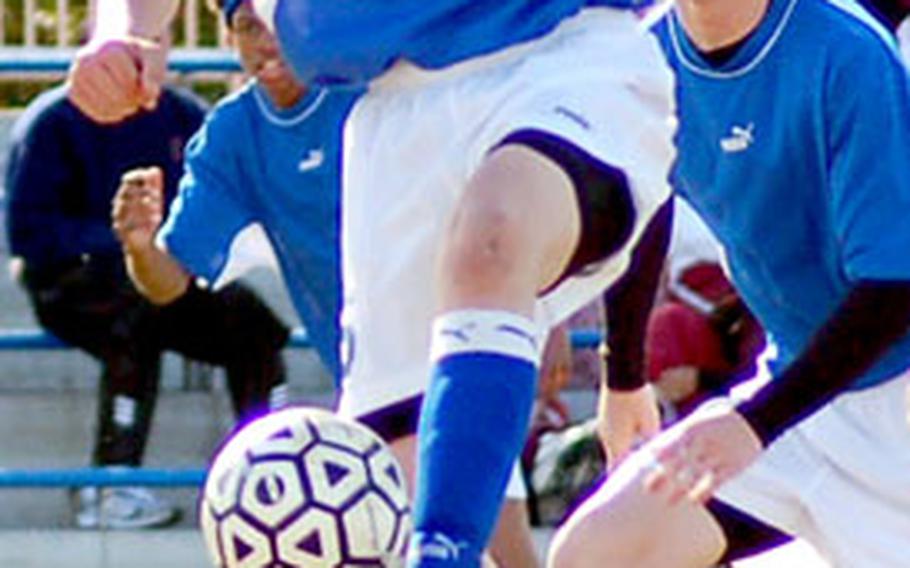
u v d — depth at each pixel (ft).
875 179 35.01
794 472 37.01
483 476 27.76
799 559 38.60
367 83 30.96
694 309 55.47
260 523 30.04
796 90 35.68
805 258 37.01
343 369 34.40
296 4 30.58
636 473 36.24
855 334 34.09
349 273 32.50
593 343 57.36
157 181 47.19
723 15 35.81
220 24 59.72
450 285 28.43
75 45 64.80
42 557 55.42
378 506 30.19
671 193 33.63
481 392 27.94
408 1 30.27
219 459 30.63
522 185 28.76
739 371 55.21
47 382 60.13
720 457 32.73
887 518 37.32
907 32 46.57
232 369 55.62
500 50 30.19
